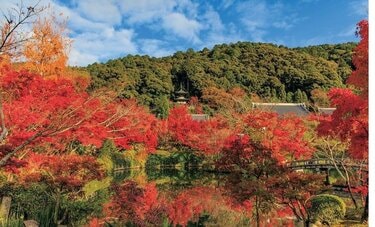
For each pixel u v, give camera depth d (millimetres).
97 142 17125
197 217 16094
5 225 9766
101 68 59656
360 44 9836
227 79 66438
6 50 7625
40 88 15508
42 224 11547
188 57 79250
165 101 48969
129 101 30000
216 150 33969
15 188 12516
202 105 55188
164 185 26766
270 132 20547
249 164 13094
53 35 22422
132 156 34250
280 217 15242
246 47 78938
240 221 15484
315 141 24797
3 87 14547
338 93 11711
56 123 9844
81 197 15828
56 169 13516
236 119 36906
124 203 14781
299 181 11672
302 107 48719
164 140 40312
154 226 14141
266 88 63812
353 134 11227
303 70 64625
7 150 10695
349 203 16828
